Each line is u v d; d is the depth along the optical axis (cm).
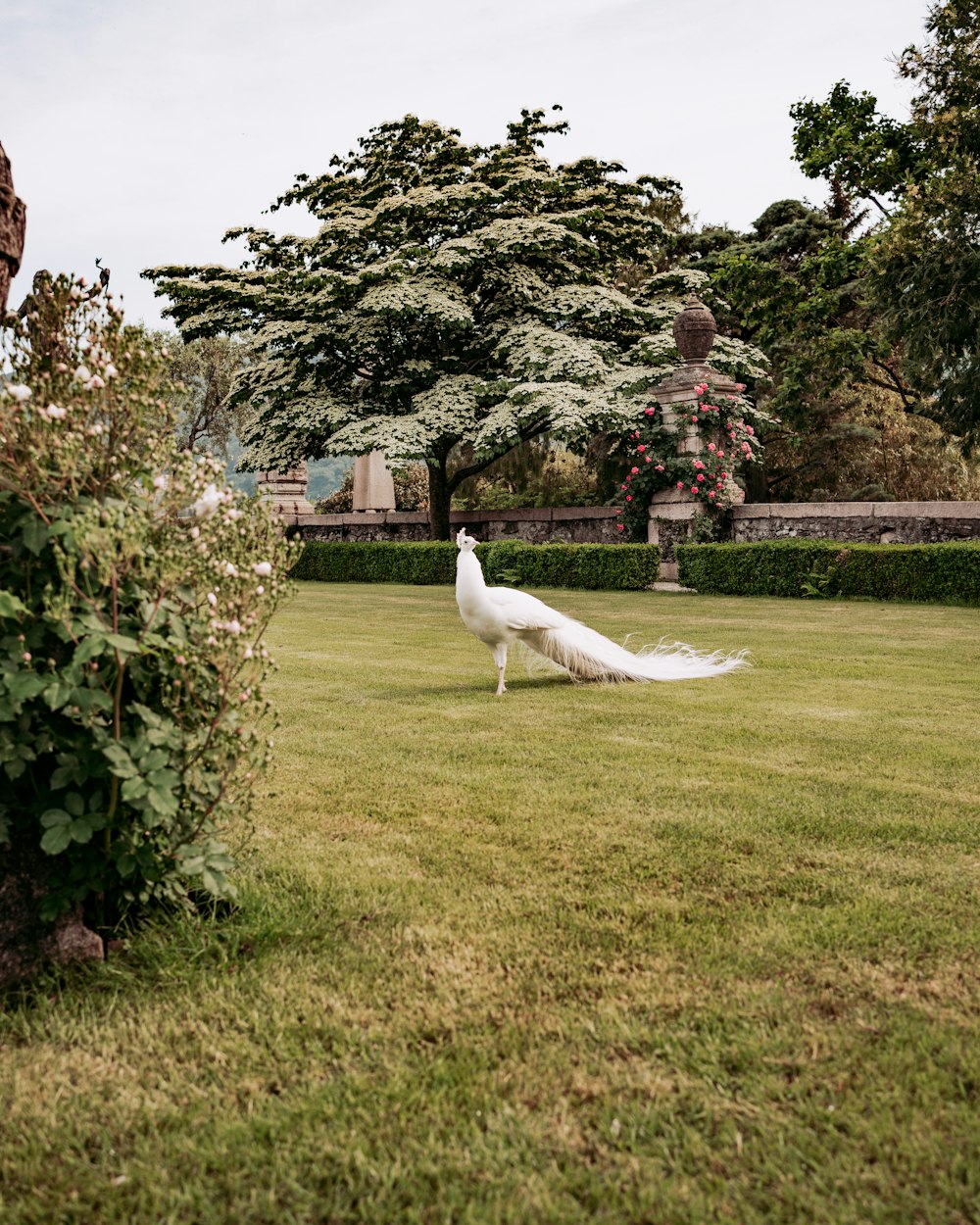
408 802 459
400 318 2231
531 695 752
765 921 316
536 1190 192
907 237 1903
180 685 282
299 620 1364
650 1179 195
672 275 2380
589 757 547
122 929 296
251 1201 191
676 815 432
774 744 577
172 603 287
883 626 1227
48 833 253
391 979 279
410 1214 186
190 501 292
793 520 2002
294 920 317
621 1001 265
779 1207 186
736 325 3017
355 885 351
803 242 2839
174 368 3669
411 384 2341
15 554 264
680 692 764
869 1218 184
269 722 644
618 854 383
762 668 886
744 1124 212
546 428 2264
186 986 275
